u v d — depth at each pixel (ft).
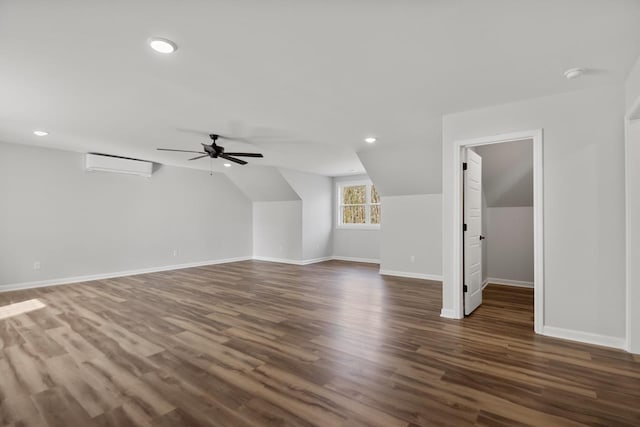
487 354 8.96
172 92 9.74
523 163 15.52
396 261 21.44
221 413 6.33
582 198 9.73
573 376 7.72
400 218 21.31
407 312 13.00
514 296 15.71
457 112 11.60
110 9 5.78
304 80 8.92
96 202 19.76
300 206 26.37
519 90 9.66
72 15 5.95
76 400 6.79
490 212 18.84
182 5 5.66
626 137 8.96
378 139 15.35
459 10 5.82
